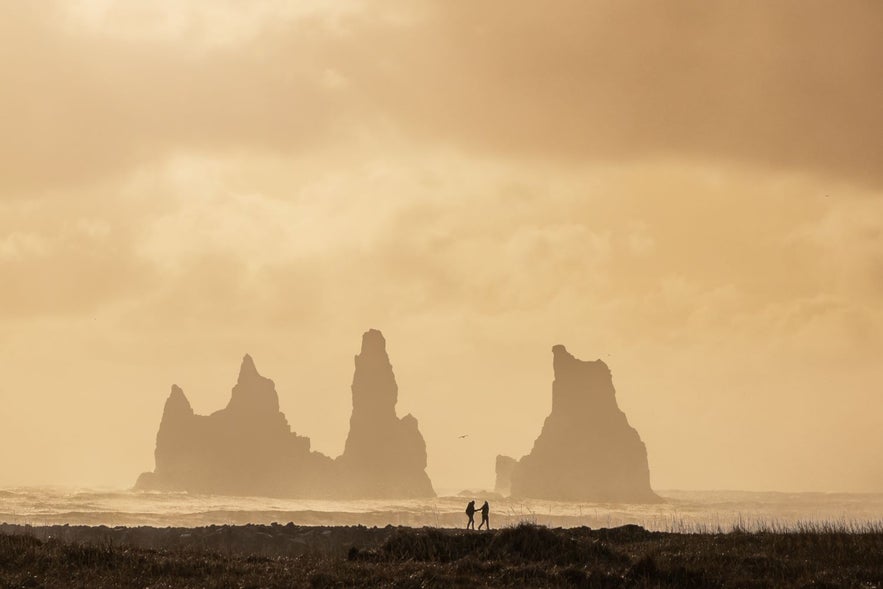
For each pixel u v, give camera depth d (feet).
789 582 280.31
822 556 318.24
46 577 279.49
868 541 344.49
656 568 292.40
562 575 291.17
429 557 333.62
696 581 284.20
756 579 284.00
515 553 328.90
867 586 270.67
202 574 292.40
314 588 274.98
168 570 296.10
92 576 284.61
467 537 351.05
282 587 270.67
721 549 338.54
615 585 282.36
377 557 332.60
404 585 277.85
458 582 282.36
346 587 275.39
